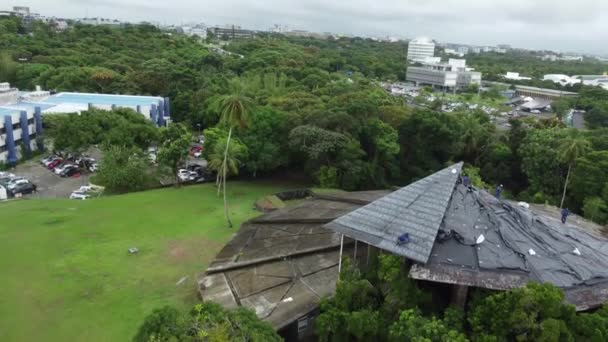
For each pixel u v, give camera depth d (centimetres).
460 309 2128
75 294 2906
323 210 4125
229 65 13238
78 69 10019
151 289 3012
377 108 6725
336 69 16875
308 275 3012
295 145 5544
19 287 2952
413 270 2298
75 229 3944
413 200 2845
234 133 5681
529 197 6016
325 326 2303
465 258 2378
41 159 6906
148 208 4634
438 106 11212
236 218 4475
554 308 1822
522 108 13775
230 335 1711
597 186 5175
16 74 10219
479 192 3095
